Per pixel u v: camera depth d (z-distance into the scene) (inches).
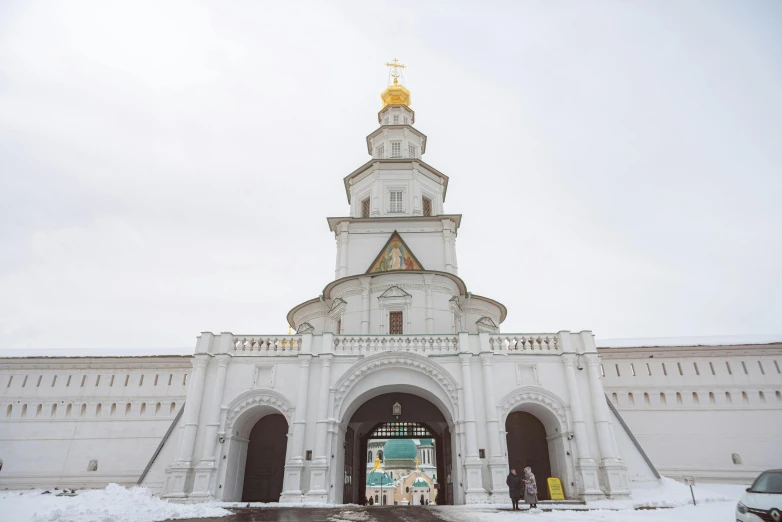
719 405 1147.3
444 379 894.4
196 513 600.1
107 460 1148.5
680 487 861.8
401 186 1437.0
